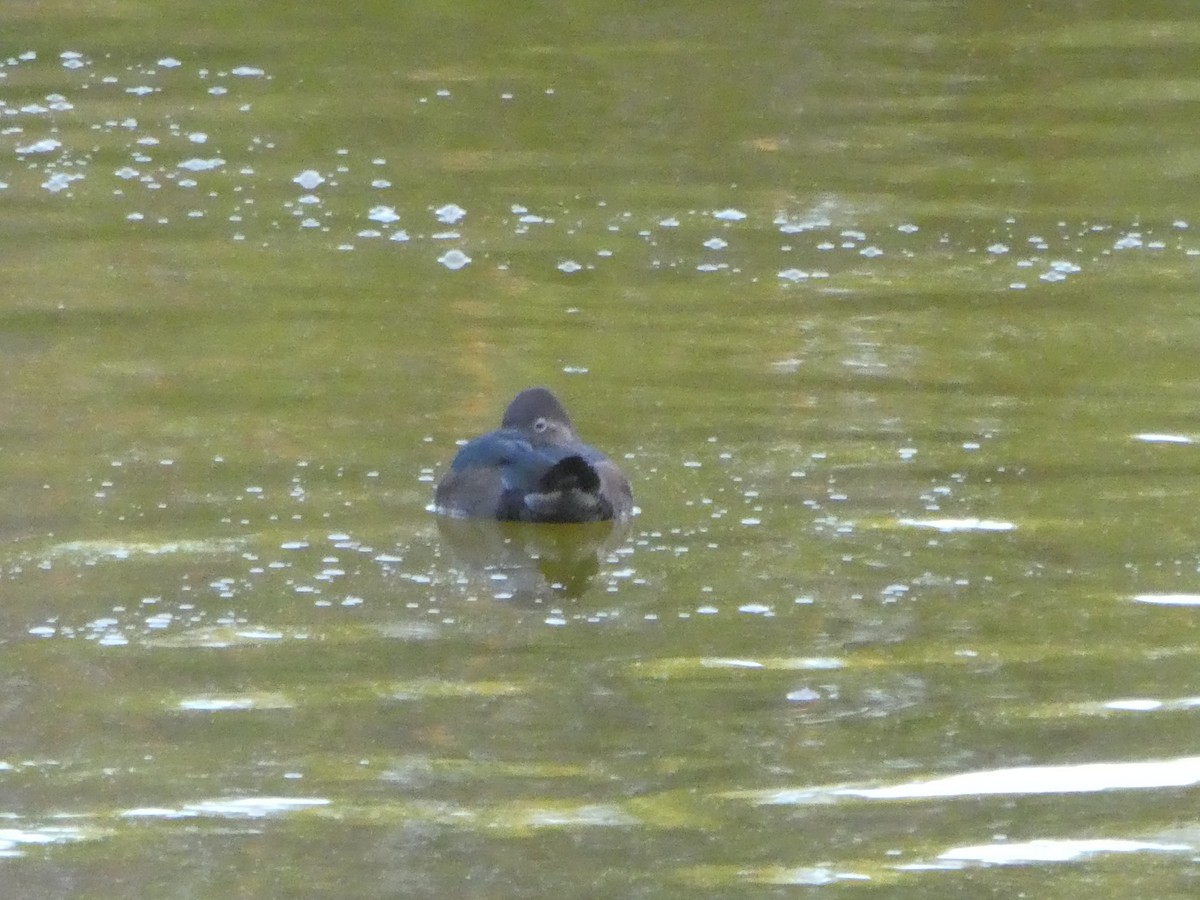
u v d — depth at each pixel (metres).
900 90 42.62
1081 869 16.08
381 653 19.83
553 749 18.05
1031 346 29.03
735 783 17.38
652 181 37.09
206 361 28.22
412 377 27.62
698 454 24.95
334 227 34.44
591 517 22.45
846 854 16.34
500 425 25.88
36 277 31.75
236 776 17.52
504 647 19.94
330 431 25.61
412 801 17.09
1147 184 37.09
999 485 24.02
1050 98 42.28
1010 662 19.64
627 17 47.25
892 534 22.62
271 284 31.56
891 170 37.81
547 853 16.36
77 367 27.88
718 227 34.62
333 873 16.05
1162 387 27.31
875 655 19.80
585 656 19.78
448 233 34.19
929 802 17.12
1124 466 24.58
